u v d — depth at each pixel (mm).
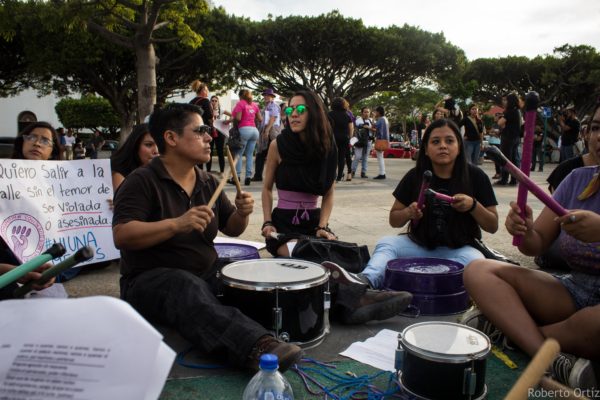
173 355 1175
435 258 3174
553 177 3752
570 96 32375
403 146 25734
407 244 3328
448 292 2895
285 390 1751
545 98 32844
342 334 2637
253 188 8719
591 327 1924
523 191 2031
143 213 2348
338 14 23234
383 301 2701
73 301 1208
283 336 2264
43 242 3471
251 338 2025
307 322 2320
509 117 9172
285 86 26000
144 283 2273
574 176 2260
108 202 3828
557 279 2186
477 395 1871
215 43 21484
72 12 11422
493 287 2154
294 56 23734
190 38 13352
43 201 3506
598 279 2088
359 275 2994
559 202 2275
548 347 1206
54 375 1121
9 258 3070
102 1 11977
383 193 8336
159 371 1147
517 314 2080
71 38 18516
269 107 9797
